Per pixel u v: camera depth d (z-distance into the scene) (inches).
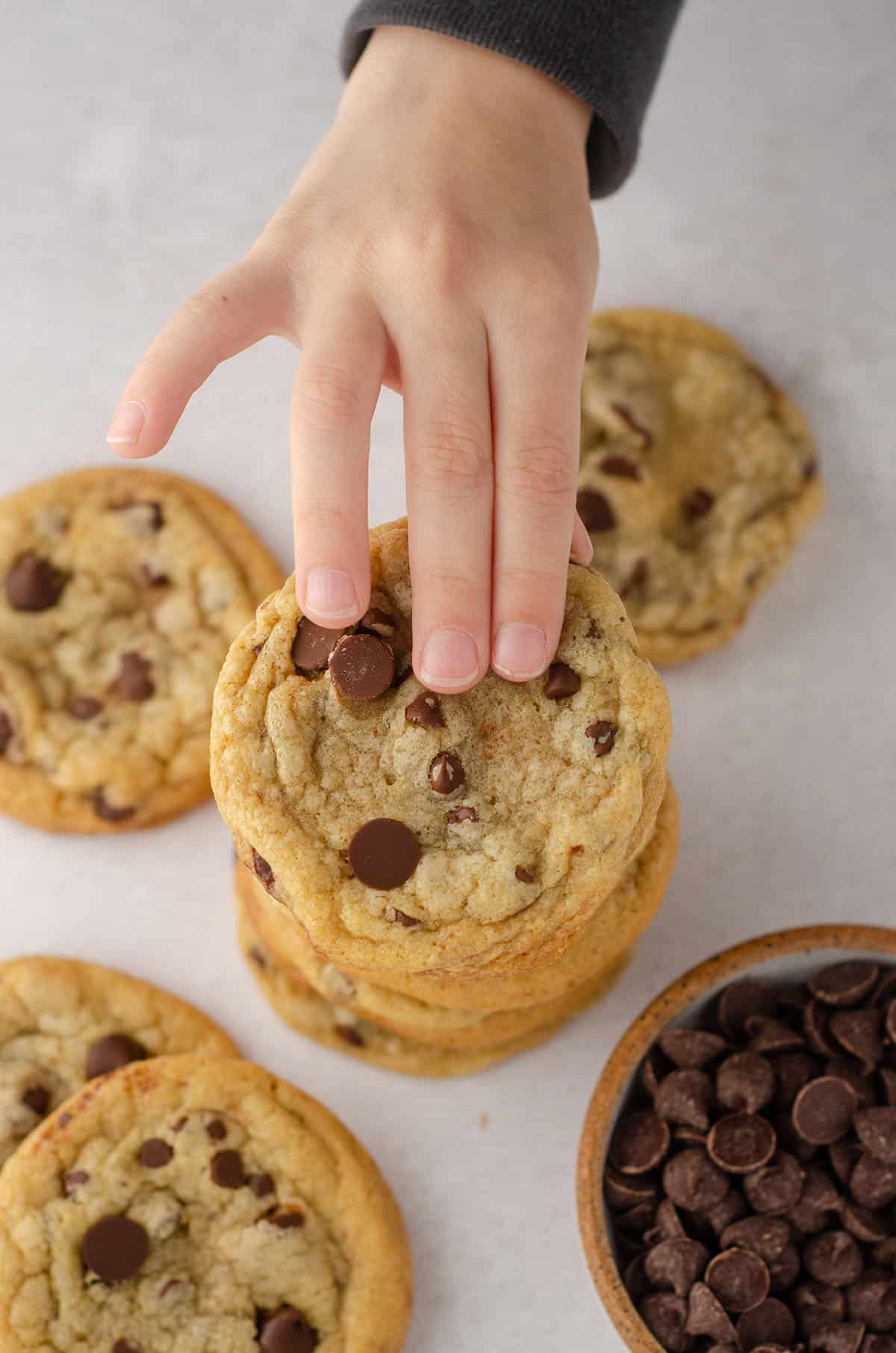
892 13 22.6
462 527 15.6
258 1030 19.3
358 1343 17.9
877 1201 17.4
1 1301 17.6
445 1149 18.9
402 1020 18.0
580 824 15.5
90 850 19.9
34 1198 17.9
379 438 21.0
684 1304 17.2
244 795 15.5
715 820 19.9
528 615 15.4
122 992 19.2
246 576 20.3
